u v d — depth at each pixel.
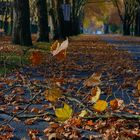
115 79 12.59
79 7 65.06
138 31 76.50
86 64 17.80
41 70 14.46
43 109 7.77
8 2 57.41
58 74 13.67
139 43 42.47
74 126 6.15
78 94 9.23
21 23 26.22
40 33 33.19
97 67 16.59
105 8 97.62
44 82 11.25
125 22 79.56
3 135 5.96
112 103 4.59
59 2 40.97
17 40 26.39
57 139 5.59
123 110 7.53
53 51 3.93
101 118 5.66
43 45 27.77
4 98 9.00
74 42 40.81
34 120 6.83
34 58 4.15
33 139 5.78
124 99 9.18
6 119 6.95
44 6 33.28
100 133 6.01
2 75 12.32
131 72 14.57
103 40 49.56
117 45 36.88
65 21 41.81
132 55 24.45
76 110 7.25
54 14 41.25
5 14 58.03
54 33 40.38
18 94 9.49
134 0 75.50
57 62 17.94
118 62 19.14
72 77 12.94
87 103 7.04
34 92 9.66
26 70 14.08
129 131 5.68
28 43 26.23
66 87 10.58
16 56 17.30
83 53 25.05
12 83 10.84
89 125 6.22
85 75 13.70
